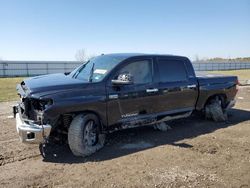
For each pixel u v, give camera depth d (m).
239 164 4.79
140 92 6.01
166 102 6.57
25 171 4.56
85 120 5.21
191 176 4.32
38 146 5.76
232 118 8.38
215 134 6.59
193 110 7.42
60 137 5.52
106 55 6.48
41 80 5.57
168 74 6.67
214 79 7.76
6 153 5.35
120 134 6.61
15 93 15.16
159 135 6.54
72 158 5.13
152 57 6.43
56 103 4.90
